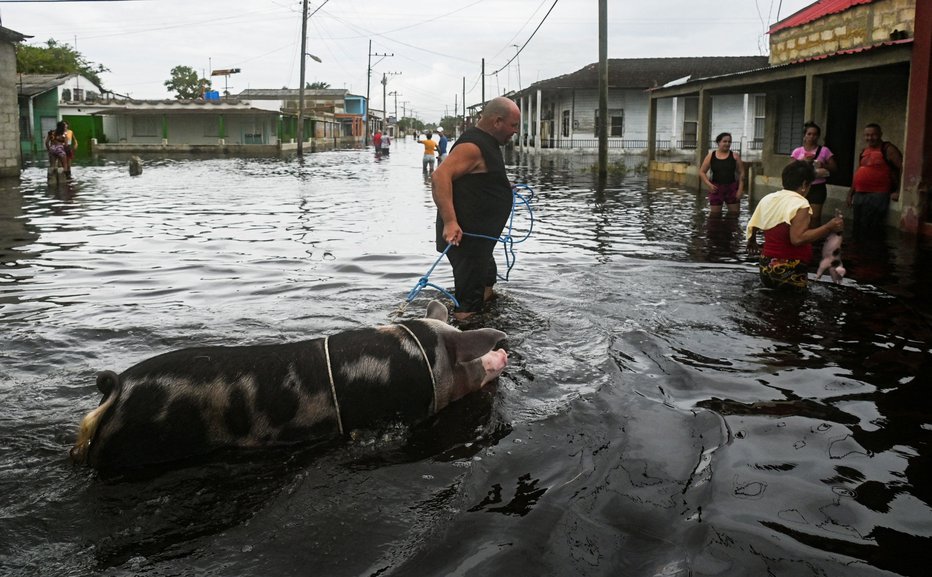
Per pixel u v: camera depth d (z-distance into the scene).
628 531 2.89
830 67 12.87
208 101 49.00
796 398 4.29
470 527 2.93
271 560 2.72
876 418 4.00
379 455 3.59
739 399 4.27
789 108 17.48
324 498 3.17
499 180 6.14
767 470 3.40
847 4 14.51
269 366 3.66
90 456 3.42
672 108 40.19
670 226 11.90
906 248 9.38
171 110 47.69
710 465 3.44
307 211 14.34
